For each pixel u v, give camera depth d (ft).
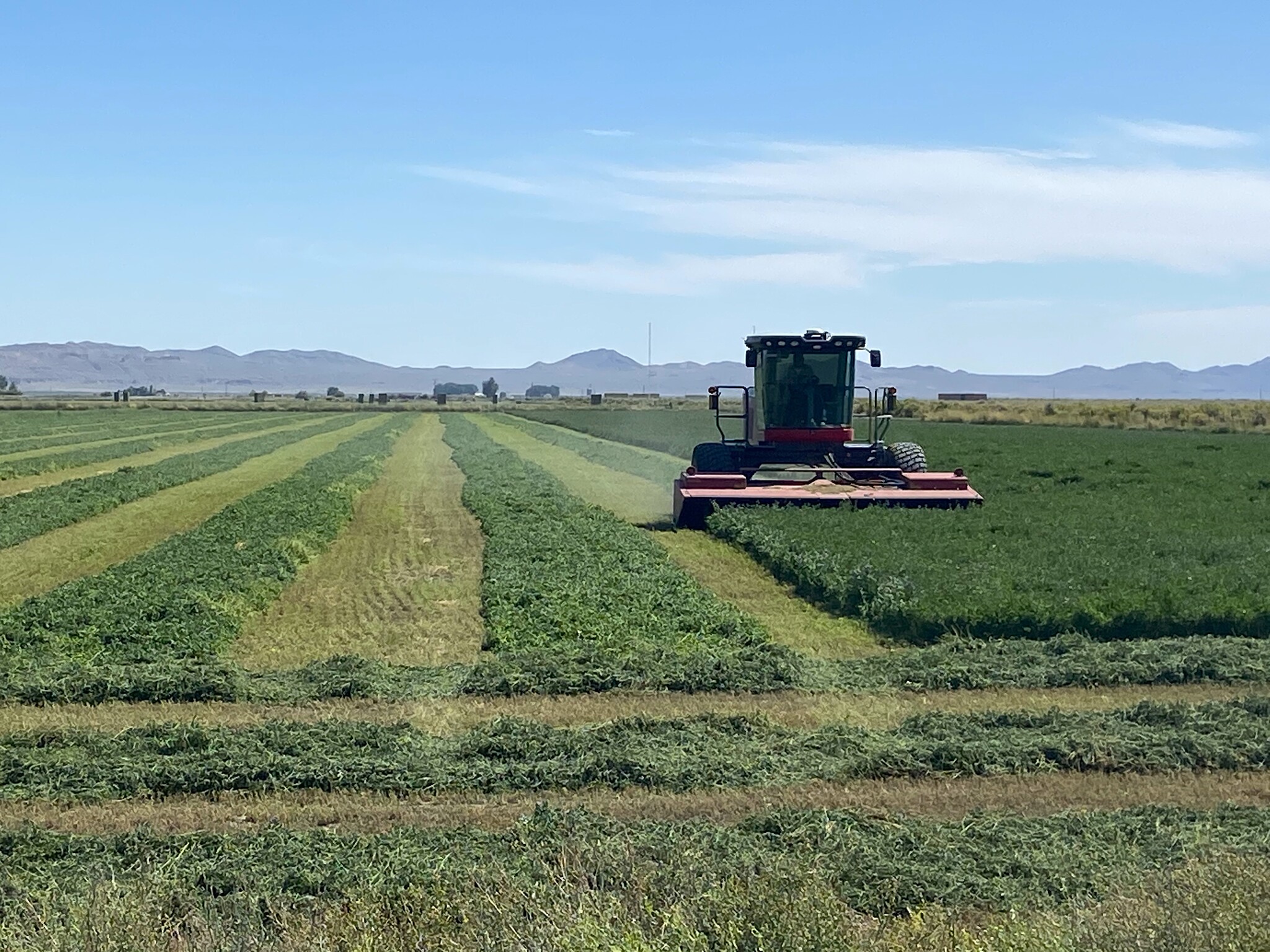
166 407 476.95
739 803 39.14
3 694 51.88
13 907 29.73
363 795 40.04
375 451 205.67
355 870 32.30
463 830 35.58
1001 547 80.48
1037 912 29.14
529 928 25.71
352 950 25.88
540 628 62.90
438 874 30.73
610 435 257.96
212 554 84.99
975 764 42.29
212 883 31.81
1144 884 29.01
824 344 104.37
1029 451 189.06
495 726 46.37
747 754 43.45
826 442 105.19
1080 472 148.15
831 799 39.47
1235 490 127.44
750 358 106.11
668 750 43.68
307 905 30.19
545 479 147.74
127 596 69.67
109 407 475.72
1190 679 53.93
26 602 69.77
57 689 52.13
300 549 88.69
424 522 110.42
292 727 46.32
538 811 36.63
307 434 274.36
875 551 77.36
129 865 33.58
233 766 41.60
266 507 113.91
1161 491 125.29
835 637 63.36
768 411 105.19
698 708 50.29
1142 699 51.60
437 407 504.02
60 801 39.50
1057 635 60.18
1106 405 369.91
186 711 50.57
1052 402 426.92
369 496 134.10
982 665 55.42
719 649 59.21
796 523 88.63
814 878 27.22
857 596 68.90
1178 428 272.51
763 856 32.71
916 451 106.63
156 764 42.14
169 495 136.46
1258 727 45.50
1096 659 55.93
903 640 62.44
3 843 34.88
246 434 276.82
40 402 525.75
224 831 36.86
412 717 49.39
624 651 58.29
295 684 54.34
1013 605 62.49
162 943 26.81
